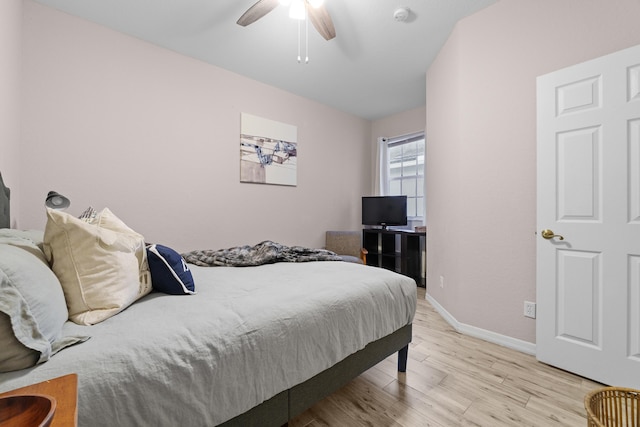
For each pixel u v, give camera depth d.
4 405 0.39
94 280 0.99
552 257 1.81
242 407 0.93
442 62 2.69
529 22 1.98
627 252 1.55
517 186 2.04
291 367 1.08
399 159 4.54
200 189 2.90
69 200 2.00
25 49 2.03
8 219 1.59
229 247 3.12
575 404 1.44
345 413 1.38
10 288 0.67
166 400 0.77
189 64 2.81
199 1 2.09
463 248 2.35
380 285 1.58
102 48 2.34
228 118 3.09
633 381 1.52
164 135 2.66
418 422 1.32
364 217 4.36
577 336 1.71
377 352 1.51
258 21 2.31
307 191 3.90
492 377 1.68
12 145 1.85
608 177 1.61
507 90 2.09
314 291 1.35
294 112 3.72
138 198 2.53
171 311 1.06
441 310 2.78
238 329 0.98
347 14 2.23
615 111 1.59
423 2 2.13
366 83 3.43
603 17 1.70
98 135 2.33
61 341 0.77
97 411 0.67
